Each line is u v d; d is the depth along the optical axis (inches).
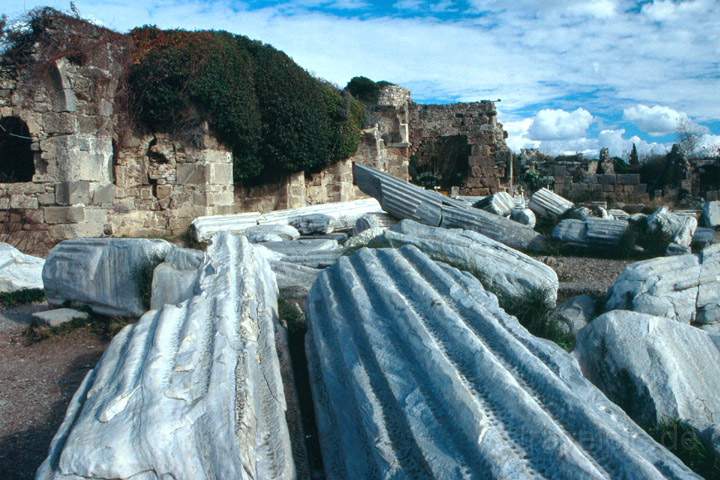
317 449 148.0
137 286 279.0
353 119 940.6
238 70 672.4
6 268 369.7
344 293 190.2
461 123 1312.7
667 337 177.2
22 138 605.6
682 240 452.4
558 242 460.8
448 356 130.6
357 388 133.4
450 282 175.5
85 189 558.3
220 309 162.7
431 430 109.4
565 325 238.2
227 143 673.6
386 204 507.2
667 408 158.7
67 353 259.4
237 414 122.6
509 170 1305.4
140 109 621.6
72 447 104.0
